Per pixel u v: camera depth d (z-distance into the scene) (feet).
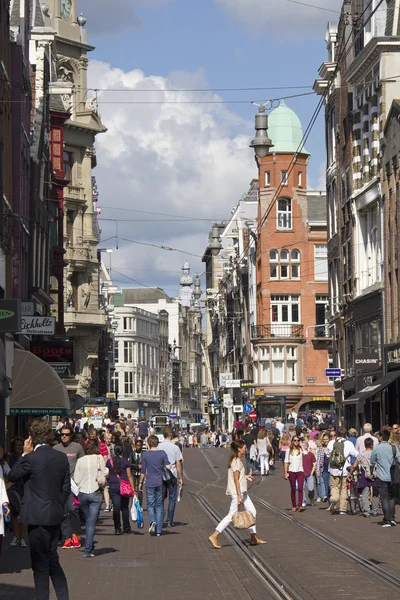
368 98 177.78
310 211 333.21
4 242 126.62
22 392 117.08
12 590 52.21
